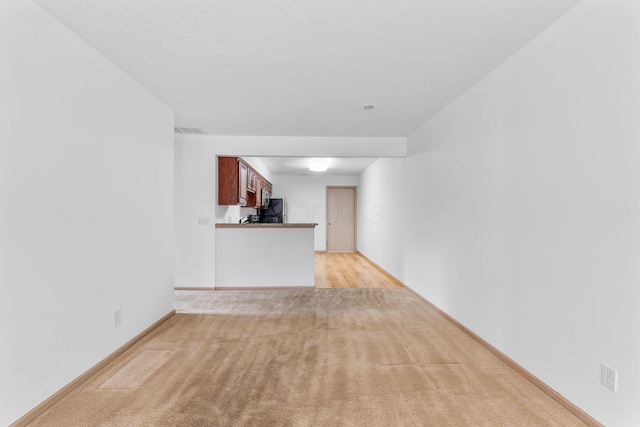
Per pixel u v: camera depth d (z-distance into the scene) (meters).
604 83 1.65
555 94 1.97
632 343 1.52
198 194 4.81
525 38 2.16
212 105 3.48
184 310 3.81
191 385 2.15
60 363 1.99
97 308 2.33
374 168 7.29
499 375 2.29
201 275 4.82
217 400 1.99
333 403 1.96
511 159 2.40
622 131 1.56
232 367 2.40
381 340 2.92
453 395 2.04
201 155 4.81
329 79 2.83
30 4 1.77
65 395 2.01
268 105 3.49
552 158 2.00
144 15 1.91
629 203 1.53
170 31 2.09
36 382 1.82
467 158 3.06
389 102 3.40
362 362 2.49
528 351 2.23
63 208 2.01
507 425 1.76
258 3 1.80
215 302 4.18
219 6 1.82
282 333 3.09
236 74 2.73
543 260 2.08
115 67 2.55
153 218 3.15
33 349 1.80
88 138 2.24
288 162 7.34
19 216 1.71
